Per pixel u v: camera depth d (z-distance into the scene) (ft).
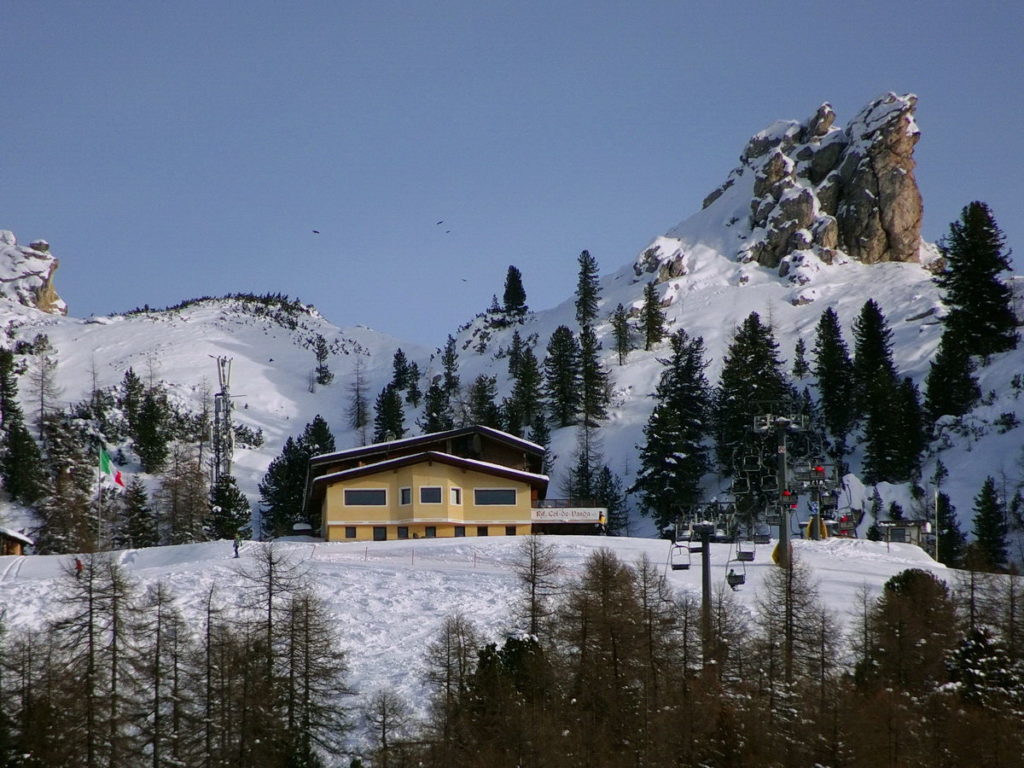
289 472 409.08
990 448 379.76
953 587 189.98
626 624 146.92
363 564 217.97
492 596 190.70
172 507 390.83
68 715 127.75
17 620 171.94
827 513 302.86
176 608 162.40
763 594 189.98
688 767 130.82
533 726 129.39
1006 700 146.30
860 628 167.63
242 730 131.75
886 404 396.37
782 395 424.87
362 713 143.64
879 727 136.05
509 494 306.55
